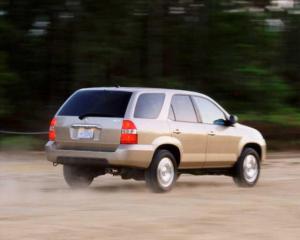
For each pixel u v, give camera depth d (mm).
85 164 15055
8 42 36875
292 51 45000
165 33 39875
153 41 38844
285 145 36688
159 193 15195
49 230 10312
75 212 12141
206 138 16203
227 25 41062
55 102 37656
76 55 36594
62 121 15461
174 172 15539
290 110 41188
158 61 39156
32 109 37406
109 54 36594
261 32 42031
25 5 36500
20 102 37156
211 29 41031
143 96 15164
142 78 38875
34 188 16375
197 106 16266
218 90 41281
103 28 36656
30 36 37156
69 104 15555
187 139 15734
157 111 15312
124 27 37000
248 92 40938
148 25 38750
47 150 15648
